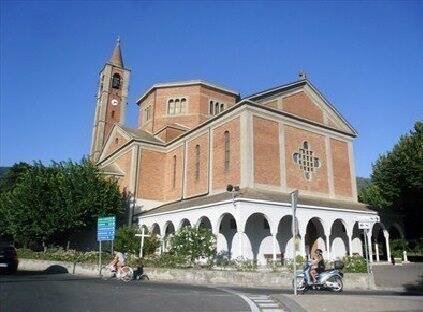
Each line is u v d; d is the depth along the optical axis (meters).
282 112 29.95
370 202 34.88
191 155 33.78
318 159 31.61
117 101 57.00
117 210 32.09
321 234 29.58
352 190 33.31
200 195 31.42
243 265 19.39
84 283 15.56
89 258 23.77
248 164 26.97
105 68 57.09
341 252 30.08
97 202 30.52
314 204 26.02
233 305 9.91
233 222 26.84
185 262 20.11
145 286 14.84
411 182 29.56
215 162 30.31
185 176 34.00
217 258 21.45
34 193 29.45
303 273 15.85
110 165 39.09
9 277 18.11
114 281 17.14
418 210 31.83
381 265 27.03
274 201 23.47
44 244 31.05
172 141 36.81
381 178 32.06
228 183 28.42
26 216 29.20
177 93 42.28
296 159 30.05
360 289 17.28
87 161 32.59
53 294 11.59
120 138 41.59
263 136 28.50
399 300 10.77
